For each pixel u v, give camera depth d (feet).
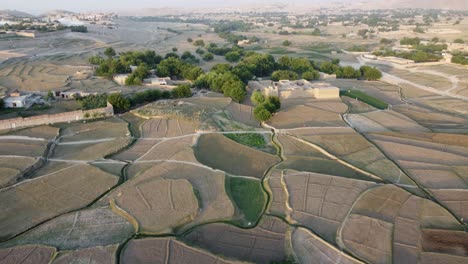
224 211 144.25
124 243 124.47
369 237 127.24
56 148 205.98
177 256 117.50
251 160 194.59
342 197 152.15
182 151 197.57
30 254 118.52
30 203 150.51
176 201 147.74
